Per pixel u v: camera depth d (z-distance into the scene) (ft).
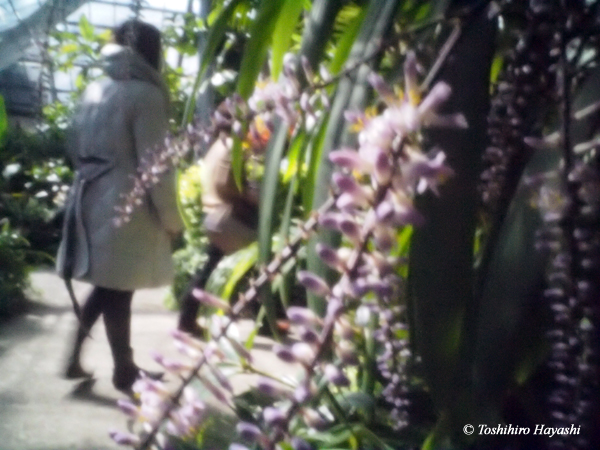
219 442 2.53
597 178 1.34
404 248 1.96
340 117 1.78
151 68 6.20
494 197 1.78
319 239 1.68
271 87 2.11
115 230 6.13
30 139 15.99
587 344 1.38
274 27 2.26
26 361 7.47
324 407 3.34
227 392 1.50
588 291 1.35
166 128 6.20
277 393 1.30
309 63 1.93
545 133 1.69
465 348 1.56
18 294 10.41
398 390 2.38
